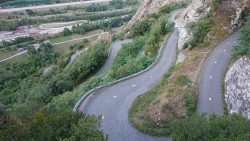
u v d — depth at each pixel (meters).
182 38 47.78
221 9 45.47
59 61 87.62
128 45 59.03
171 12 65.44
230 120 20.41
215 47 41.06
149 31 61.88
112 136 30.92
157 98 34.28
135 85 40.78
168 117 31.33
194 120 20.86
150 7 82.94
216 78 35.78
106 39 78.75
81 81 54.19
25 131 20.95
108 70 52.81
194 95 33.47
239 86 30.25
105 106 36.47
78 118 23.19
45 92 51.62
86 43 105.62
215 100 32.97
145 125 31.70
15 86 81.75
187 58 40.62
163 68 44.28
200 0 49.09
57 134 21.05
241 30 37.47
